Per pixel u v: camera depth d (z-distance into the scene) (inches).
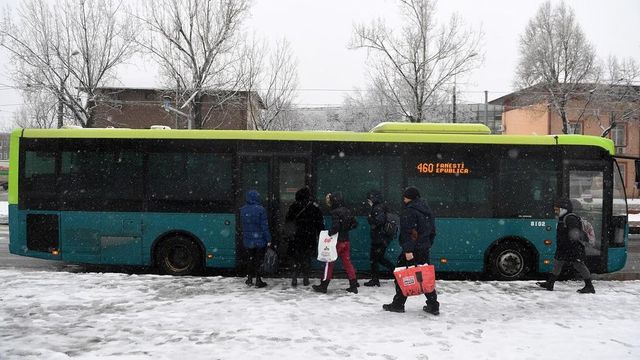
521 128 1817.2
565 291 353.1
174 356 208.4
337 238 335.0
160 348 218.7
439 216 401.1
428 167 402.6
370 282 359.9
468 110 1305.4
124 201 407.2
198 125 1036.5
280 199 403.9
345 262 340.5
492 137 405.1
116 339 231.8
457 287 360.8
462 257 399.9
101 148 410.0
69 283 350.0
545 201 402.6
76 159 410.6
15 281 354.3
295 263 354.0
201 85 1025.5
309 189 376.5
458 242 399.5
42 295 315.6
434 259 399.9
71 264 473.7
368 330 250.2
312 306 297.6
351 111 1640.0
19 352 209.8
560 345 232.8
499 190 402.3
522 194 402.6
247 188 404.8
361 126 1566.2
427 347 225.5
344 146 405.1
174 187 406.3
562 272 416.5
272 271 347.6
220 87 1046.4
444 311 293.0
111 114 1577.3
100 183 409.4
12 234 414.6
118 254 407.5
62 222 409.4
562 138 406.3
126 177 408.2
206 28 1019.9
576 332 254.1
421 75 1055.0
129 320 263.4
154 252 408.8
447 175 403.2
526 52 1360.7
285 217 368.8
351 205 400.2
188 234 405.1
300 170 405.1
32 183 413.4
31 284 345.1
